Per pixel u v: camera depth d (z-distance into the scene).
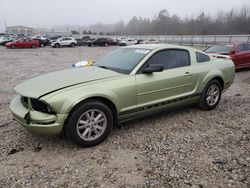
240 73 10.57
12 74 10.70
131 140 3.99
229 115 5.20
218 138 4.11
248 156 3.54
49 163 3.33
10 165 3.28
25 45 32.03
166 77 4.43
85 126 3.65
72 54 22.98
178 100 4.72
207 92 5.28
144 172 3.14
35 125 3.39
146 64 4.27
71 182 2.94
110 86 3.80
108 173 3.12
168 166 3.27
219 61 5.60
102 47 36.44
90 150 3.67
